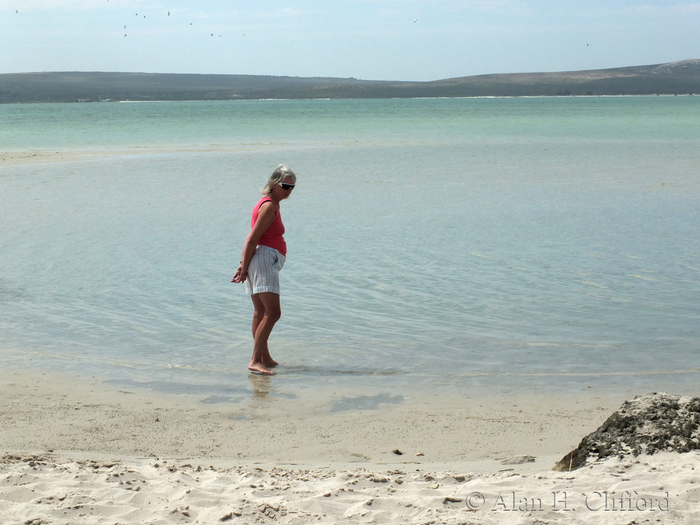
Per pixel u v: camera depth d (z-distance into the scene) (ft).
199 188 66.44
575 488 12.35
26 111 429.38
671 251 37.81
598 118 238.27
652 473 12.83
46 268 35.17
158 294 30.68
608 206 53.57
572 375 21.67
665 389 20.36
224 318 27.55
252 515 11.49
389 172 79.36
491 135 149.07
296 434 17.52
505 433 17.42
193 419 18.53
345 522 11.18
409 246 39.63
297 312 28.12
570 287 31.27
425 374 21.94
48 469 13.88
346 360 23.18
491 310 28.19
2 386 20.67
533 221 47.39
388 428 17.88
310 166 87.30
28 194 62.49
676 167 81.00
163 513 11.51
